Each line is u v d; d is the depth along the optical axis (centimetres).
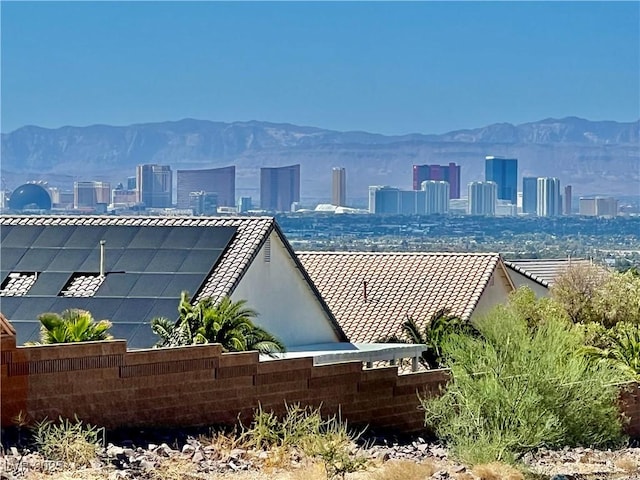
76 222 4284
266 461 2159
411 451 2572
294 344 4309
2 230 4256
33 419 2200
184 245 4072
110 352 2323
